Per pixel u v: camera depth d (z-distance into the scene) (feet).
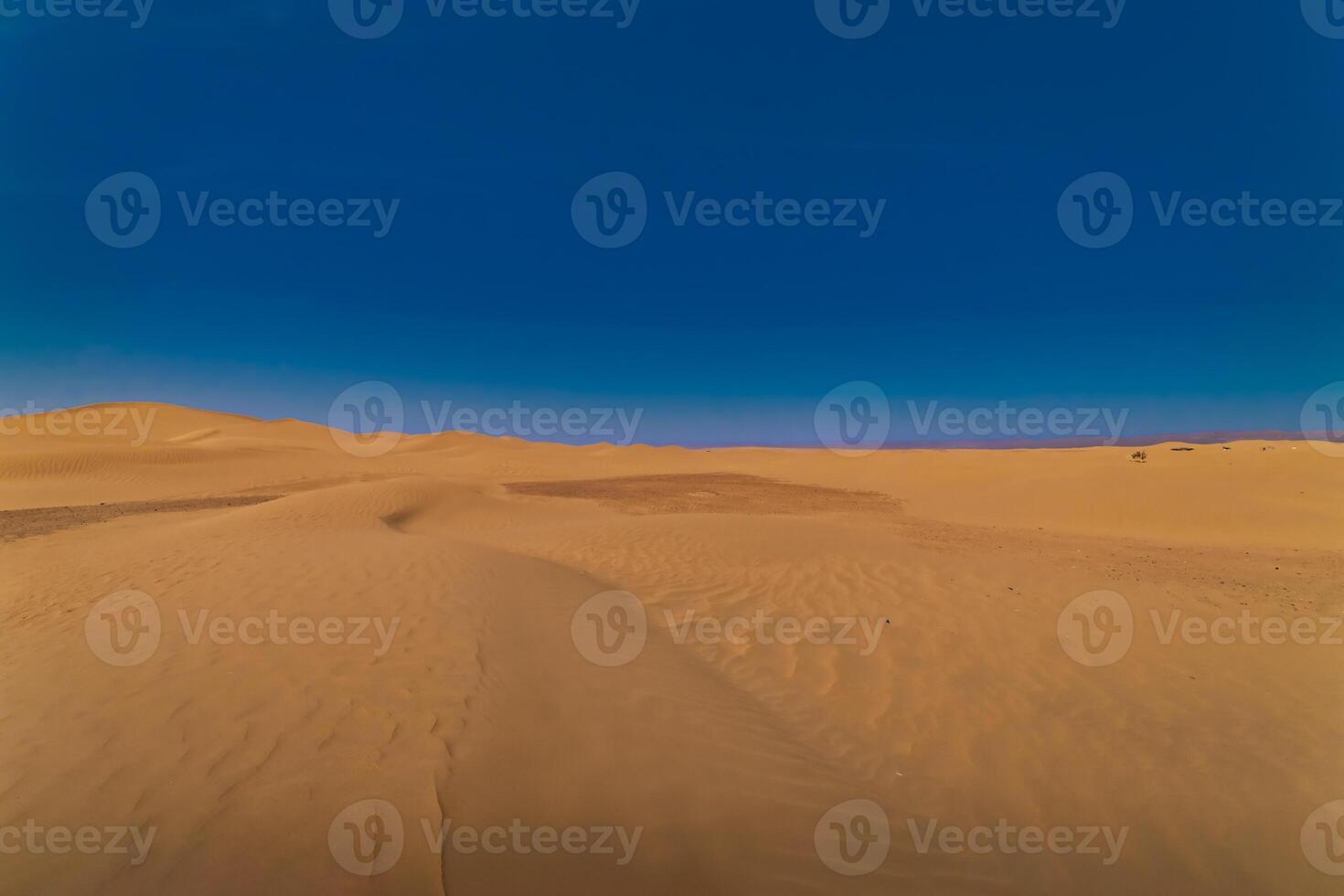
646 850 9.55
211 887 8.05
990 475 106.22
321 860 8.57
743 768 12.49
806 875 9.77
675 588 29.43
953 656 20.17
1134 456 108.27
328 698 12.99
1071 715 16.38
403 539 32.09
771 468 157.48
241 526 39.81
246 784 10.05
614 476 134.00
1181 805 12.79
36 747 10.93
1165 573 32.17
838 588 28.12
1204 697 17.33
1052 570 31.55
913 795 13.03
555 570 29.81
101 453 112.88
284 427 230.89
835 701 17.47
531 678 14.94
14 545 37.70
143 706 12.44
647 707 14.34
